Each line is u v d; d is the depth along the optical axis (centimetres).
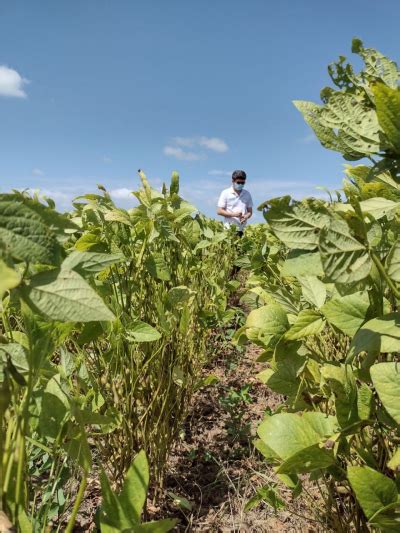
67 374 113
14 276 49
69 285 60
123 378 177
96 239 158
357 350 84
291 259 85
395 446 115
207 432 271
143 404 200
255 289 148
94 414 92
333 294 115
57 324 78
